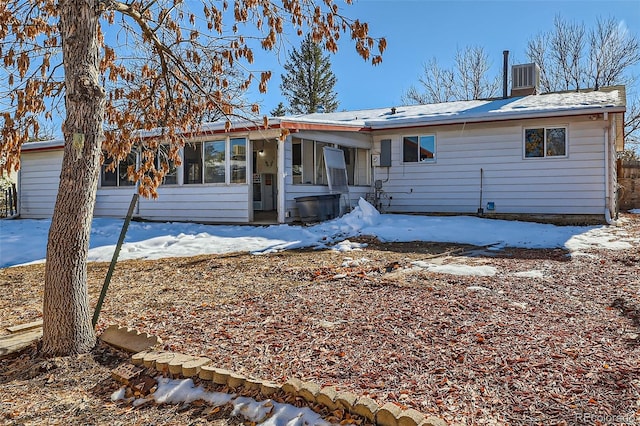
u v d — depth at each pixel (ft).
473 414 7.61
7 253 27.50
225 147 37.83
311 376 9.39
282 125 33.94
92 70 11.09
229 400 8.65
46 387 9.77
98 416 8.46
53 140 47.19
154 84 15.74
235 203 37.45
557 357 9.80
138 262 24.54
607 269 19.08
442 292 15.69
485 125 40.42
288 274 19.90
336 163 41.22
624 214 48.16
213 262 23.67
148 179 14.66
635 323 11.97
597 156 36.68
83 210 11.29
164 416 8.35
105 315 14.40
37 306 16.01
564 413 7.52
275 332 12.20
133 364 10.38
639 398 7.91
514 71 50.31
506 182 39.83
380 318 13.01
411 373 9.32
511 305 13.91
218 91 15.25
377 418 7.36
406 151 44.01
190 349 11.18
